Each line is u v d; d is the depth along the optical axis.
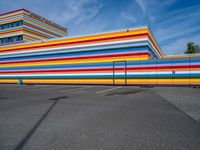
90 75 20.12
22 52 25.53
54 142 3.06
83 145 2.92
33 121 4.45
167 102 7.00
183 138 3.18
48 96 9.80
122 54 18.33
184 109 5.63
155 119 4.48
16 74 26.09
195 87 14.81
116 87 15.78
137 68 17.48
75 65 21.16
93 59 20.02
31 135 3.43
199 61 15.08
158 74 16.52
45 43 23.47
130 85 17.77
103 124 4.11
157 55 24.42
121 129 3.73
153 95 9.34
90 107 6.21
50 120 4.52
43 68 23.58
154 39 21.92
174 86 15.80
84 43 20.64
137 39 17.59
